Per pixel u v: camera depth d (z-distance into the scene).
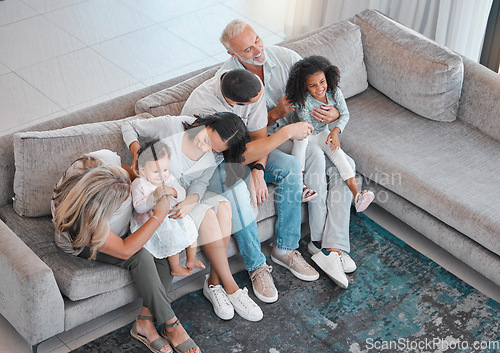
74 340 2.68
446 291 2.96
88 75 4.29
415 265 3.08
